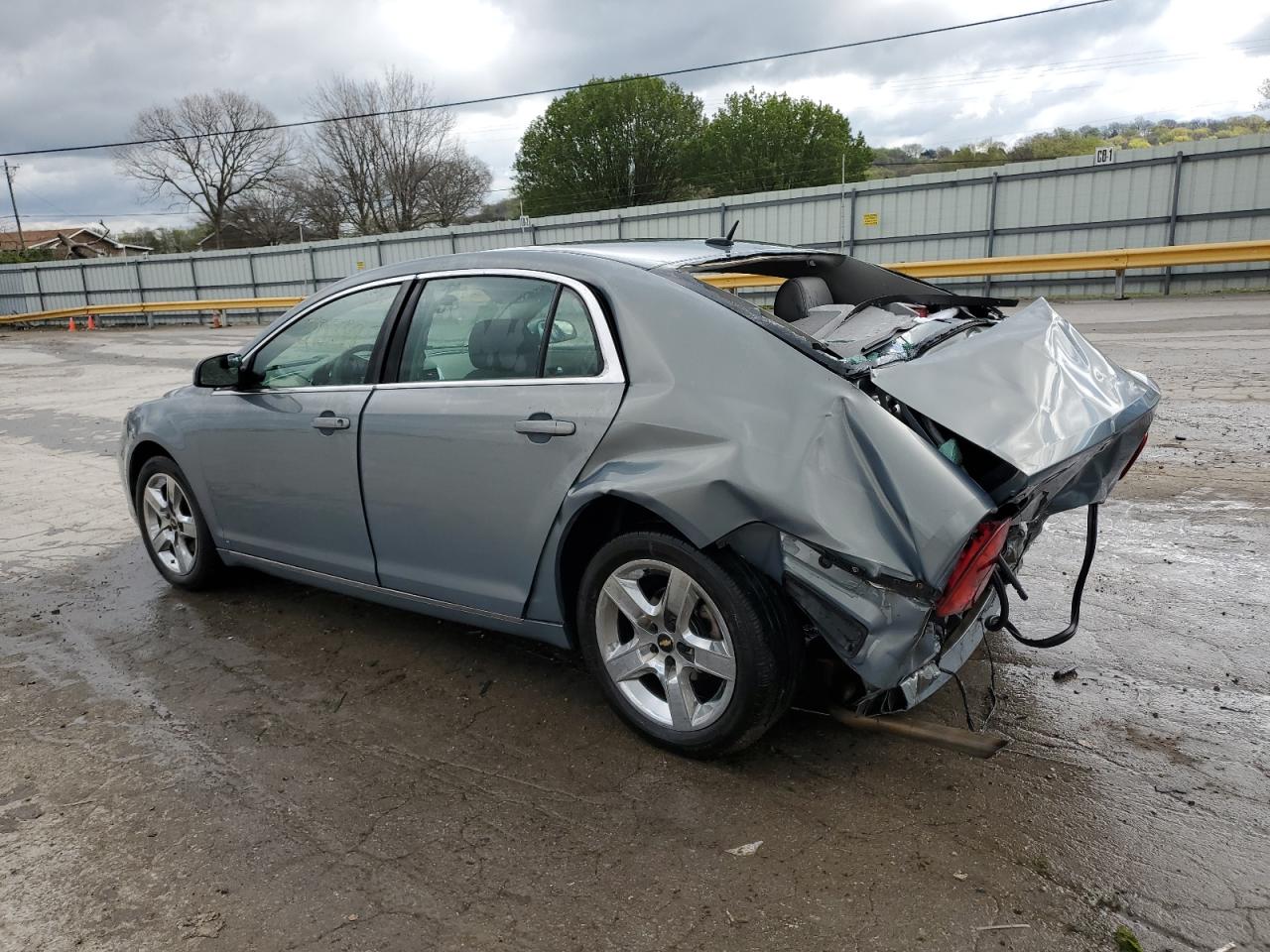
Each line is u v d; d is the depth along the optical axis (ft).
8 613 15.37
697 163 158.81
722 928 7.39
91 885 8.30
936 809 8.79
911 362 8.52
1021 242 67.87
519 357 10.53
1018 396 8.39
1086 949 7.00
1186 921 7.22
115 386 48.62
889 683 8.29
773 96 153.07
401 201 177.88
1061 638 9.79
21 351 81.87
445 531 11.10
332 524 12.50
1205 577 14.03
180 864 8.54
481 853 8.49
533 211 167.32
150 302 116.57
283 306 97.25
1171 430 23.21
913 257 72.18
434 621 14.07
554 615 10.48
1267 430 22.61
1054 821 8.53
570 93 160.04
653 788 9.36
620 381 9.61
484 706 11.33
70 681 12.60
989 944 7.09
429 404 11.07
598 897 7.82
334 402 12.20
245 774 10.07
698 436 8.86
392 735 10.75
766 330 8.99
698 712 9.59
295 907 7.89
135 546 18.81
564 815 9.00
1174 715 10.25
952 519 7.60
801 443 8.30
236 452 13.56
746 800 9.07
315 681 12.25
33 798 9.74
